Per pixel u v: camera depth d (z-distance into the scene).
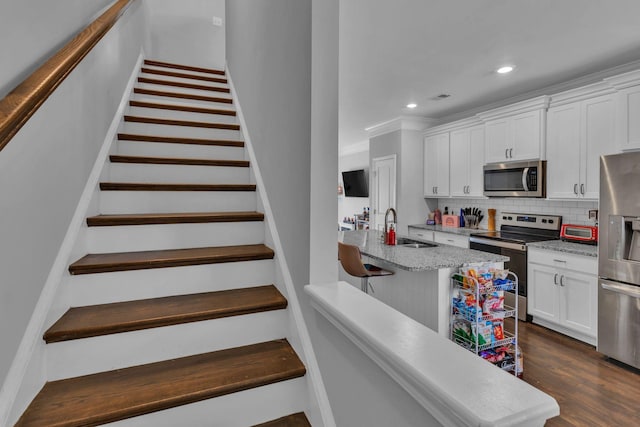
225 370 1.28
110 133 2.09
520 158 3.78
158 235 1.75
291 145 1.48
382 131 5.71
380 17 2.32
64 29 1.49
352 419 1.03
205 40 4.86
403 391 0.79
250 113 2.46
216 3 4.93
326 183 1.25
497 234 4.12
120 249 1.68
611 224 2.68
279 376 1.26
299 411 1.33
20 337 1.03
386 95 4.04
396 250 2.90
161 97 3.02
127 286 1.49
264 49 1.98
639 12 2.21
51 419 0.99
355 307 1.03
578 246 3.23
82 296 1.41
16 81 1.07
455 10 2.22
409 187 5.38
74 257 1.45
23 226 1.04
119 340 1.27
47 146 1.22
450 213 5.36
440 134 5.05
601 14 2.24
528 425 0.55
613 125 2.94
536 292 3.40
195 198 2.07
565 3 2.12
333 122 1.25
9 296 0.96
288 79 1.52
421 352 0.75
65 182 1.39
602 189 2.74
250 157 2.38
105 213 1.87
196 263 1.59
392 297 2.94
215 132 2.76
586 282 2.96
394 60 3.02
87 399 1.09
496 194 4.08
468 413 0.54
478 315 2.24
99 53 1.87
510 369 2.41
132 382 1.19
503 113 3.97
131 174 2.11
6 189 0.95
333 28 1.25
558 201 3.78
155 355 1.33
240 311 1.44
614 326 2.67
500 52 2.84
